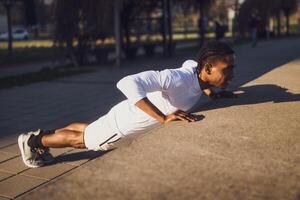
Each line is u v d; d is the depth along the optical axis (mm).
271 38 34438
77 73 14258
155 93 4344
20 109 8852
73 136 4855
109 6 15703
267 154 5250
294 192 4211
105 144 4668
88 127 4738
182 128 6422
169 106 4355
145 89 4102
